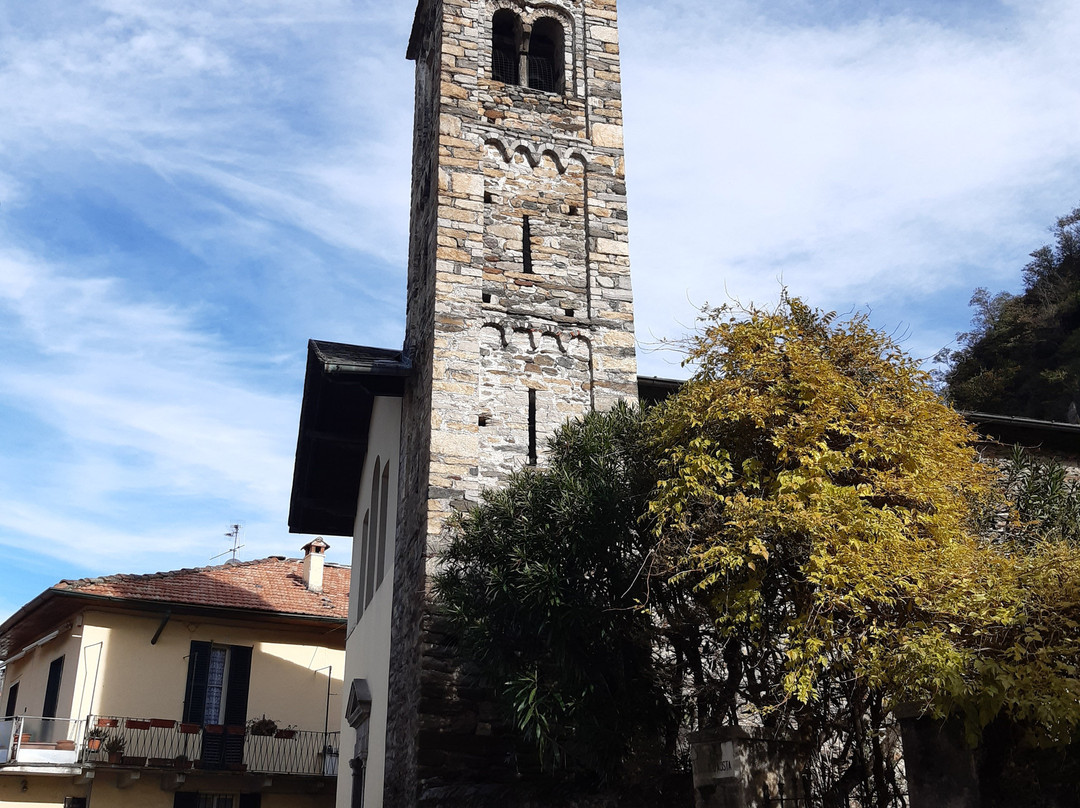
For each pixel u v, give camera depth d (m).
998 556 10.04
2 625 25.72
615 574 12.08
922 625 9.30
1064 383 35.47
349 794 19.45
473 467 15.05
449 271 16.17
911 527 10.60
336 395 20.44
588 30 18.86
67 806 21.67
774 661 11.47
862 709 11.06
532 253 16.81
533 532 12.30
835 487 10.38
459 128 17.25
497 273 16.47
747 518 10.44
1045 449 19.17
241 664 24.36
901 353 11.62
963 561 9.95
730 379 11.46
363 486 21.89
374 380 17.34
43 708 23.98
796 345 11.27
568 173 17.56
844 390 10.95
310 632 25.25
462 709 13.68
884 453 10.72
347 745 20.34
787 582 10.73
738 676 11.84
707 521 10.99
